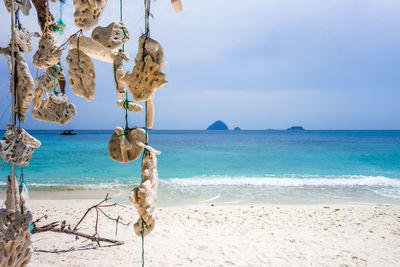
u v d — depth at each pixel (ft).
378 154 98.32
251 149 124.16
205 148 131.75
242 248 17.95
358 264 15.85
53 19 8.45
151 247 17.72
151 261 15.74
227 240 19.29
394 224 23.02
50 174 57.21
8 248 7.48
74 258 15.61
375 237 19.97
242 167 70.44
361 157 90.12
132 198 7.26
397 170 65.10
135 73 7.02
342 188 42.60
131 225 22.33
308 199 35.47
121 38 7.16
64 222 16.71
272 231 21.30
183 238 19.51
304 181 48.60
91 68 7.77
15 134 7.59
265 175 57.21
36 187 42.14
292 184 45.83
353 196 37.32
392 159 84.99
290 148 128.16
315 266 15.61
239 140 218.38
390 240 19.36
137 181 49.11
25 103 7.63
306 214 26.18
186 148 132.46
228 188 42.34
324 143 169.07
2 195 36.17
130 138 7.82
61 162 74.54
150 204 7.42
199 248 17.85
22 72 7.56
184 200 34.58
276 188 42.45
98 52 7.52
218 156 95.20
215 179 51.03
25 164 7.87
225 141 202.59
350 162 79.05
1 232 7.34
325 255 16.99
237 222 23.52
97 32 7.09
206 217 24.90
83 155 89.81
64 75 9.18
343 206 29.66
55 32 8.43
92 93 7.89
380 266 15.62
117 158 7.88
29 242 7.89
